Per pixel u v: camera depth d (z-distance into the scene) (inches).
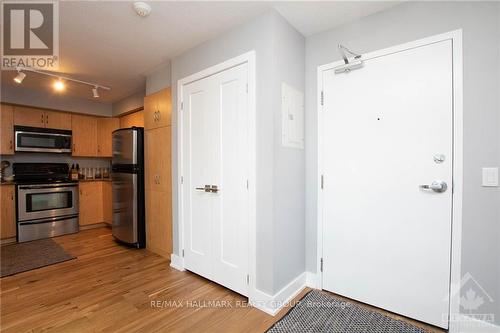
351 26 79.1
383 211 73.9
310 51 87.7
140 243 129.5
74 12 73.4
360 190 77.8
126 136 131.3
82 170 184.9
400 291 71.2
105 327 66.8
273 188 72.6
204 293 84.4
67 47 95.2
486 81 59.4
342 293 81.9
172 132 108.0
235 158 82.1
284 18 76.9
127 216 130.3
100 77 128.0
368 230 76.6
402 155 70.6
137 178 128.4
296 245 84.2
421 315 68.0
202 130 93.6
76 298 81.1
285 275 78.3
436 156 65.6
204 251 94.1
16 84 137.6
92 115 175.5
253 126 76.0
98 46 94.5
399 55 70.8
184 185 102.4
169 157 111.0
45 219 149.3
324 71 84.7
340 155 81.6
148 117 123.0
